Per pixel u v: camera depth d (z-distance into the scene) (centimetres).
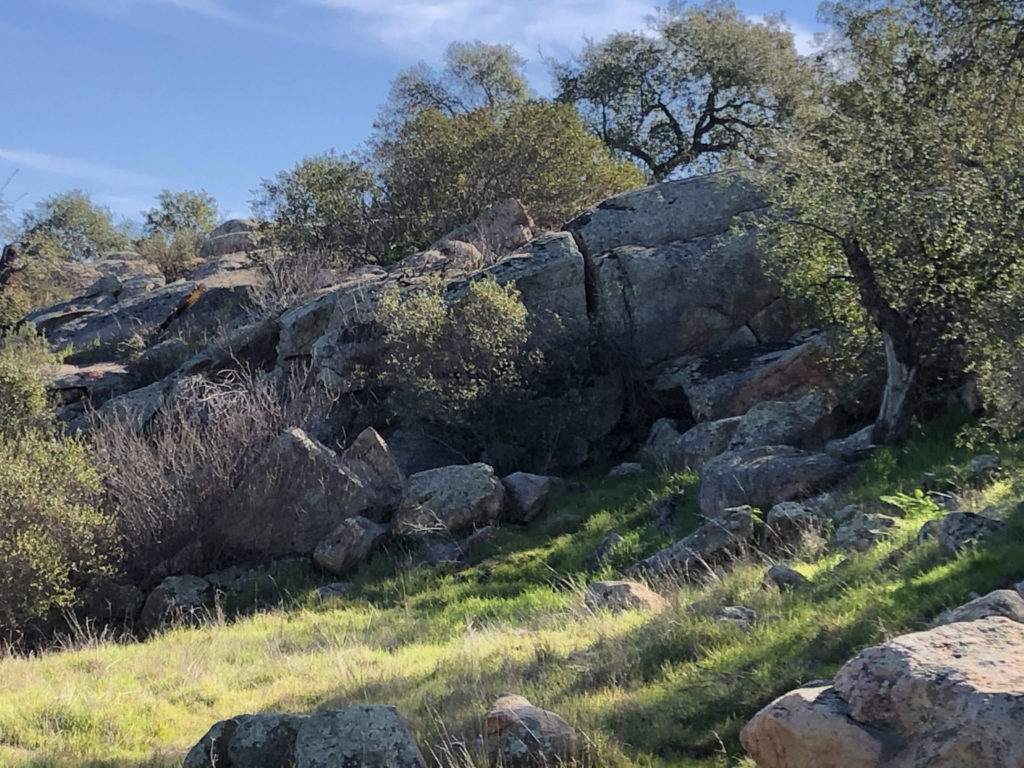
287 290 2188
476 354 1620
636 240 1844
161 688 916
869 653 411
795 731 402
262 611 1357
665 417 1698
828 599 743
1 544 1285
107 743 755
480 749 560
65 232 4503
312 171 2522
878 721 391
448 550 1412
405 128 2648
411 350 1631
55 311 2794
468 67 3738
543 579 1284
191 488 1512
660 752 556
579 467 1652
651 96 3566
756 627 723
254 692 891
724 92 3522
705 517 1260
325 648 1073
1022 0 1128
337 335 1775
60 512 1362
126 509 1501
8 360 1845
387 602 1307
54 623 1384
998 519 777
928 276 1202
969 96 1151
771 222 1374
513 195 2519
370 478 1548
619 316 1742
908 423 1294
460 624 1127
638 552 1253
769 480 1227
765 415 1410
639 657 729
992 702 359
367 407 1736
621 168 2756
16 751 730
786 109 3281
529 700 680
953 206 1118
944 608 630
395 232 2503
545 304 1742
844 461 1262
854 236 1225
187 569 1492
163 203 4625
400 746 530
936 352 1264
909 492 1119
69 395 2078
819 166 1248
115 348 2388
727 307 1731
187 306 2445
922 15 1251
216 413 1638
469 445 1644
